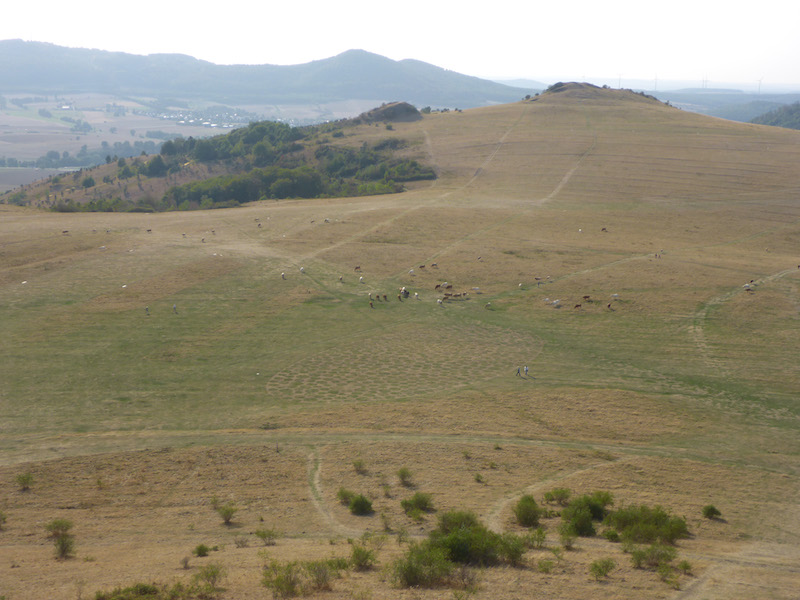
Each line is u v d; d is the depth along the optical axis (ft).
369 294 262.47
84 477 121.90
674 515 108.58
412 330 225.56
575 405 166.61
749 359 198.49
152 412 158.20
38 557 87.45
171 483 120.26
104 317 224.53
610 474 128.26
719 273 284.00
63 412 155.84
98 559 86.69
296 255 309.83
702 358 200.03
